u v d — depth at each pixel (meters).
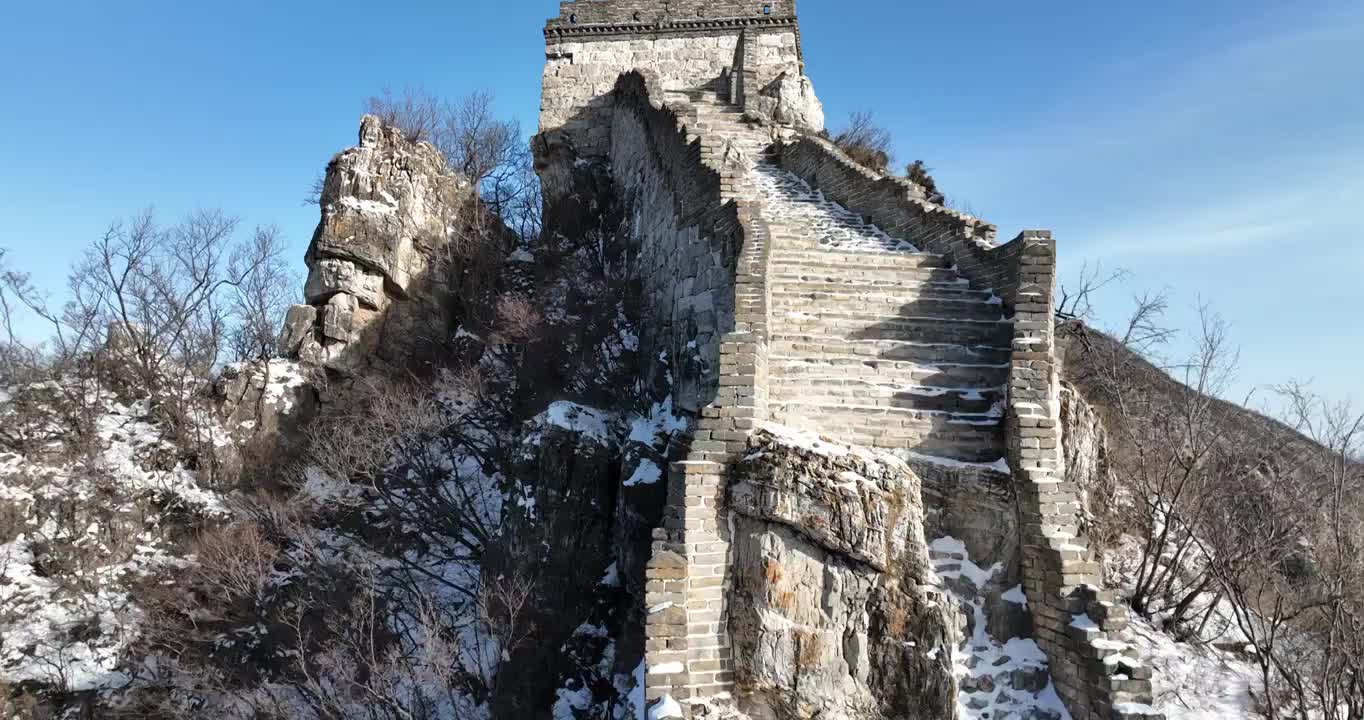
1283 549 15.00
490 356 24.19
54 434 21.47
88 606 18.11
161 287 25.62
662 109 20.55
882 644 10.02
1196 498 15.96
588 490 16.42
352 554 18.61
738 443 11.05
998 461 11.54
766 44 29.66
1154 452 17.28
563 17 30.73
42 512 19.33
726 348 11.46
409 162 26.62
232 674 16.47
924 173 25.38
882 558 10.16
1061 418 15.44
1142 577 14.82
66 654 17.11
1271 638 11.93
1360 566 13.27
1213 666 13.41
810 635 10.10
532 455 17.22
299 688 15.57
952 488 11.28
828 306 13.88
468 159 33.44
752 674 10.16
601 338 20.95
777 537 10.42
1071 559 10.27
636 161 23.94
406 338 25.12
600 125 29.75
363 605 16.05
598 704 13.79
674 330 17.08
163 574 18.78
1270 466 17.17
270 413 22.11
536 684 14.34
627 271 22.44
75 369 24.77
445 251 27.25
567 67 30.36
